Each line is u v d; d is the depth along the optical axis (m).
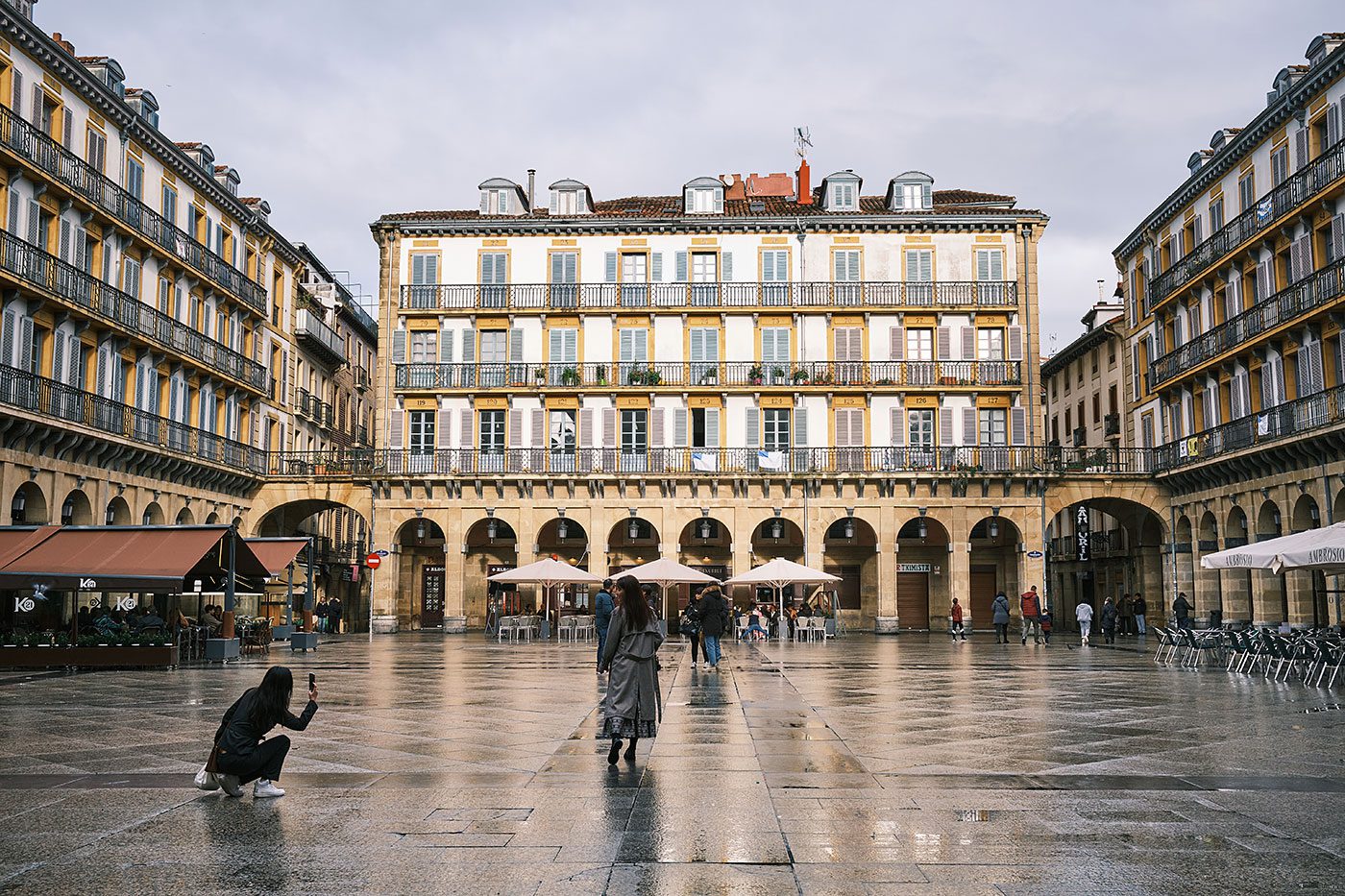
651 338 53.75
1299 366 38.38
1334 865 7.55
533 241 54.50
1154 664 29.45
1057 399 71.25
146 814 9.16
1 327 31.86
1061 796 9.90
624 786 10.40
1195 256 46.41
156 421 40.97
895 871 7.37
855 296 53.72
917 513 51.25
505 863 7.55
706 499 51.59
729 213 55.59
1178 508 49.38
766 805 9.48
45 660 26.22
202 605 35.62
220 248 47.84
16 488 32.53
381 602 51.09
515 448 52.53
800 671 26.14
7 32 32.06
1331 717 16.14
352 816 9.05
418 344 54.34
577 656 32.72
